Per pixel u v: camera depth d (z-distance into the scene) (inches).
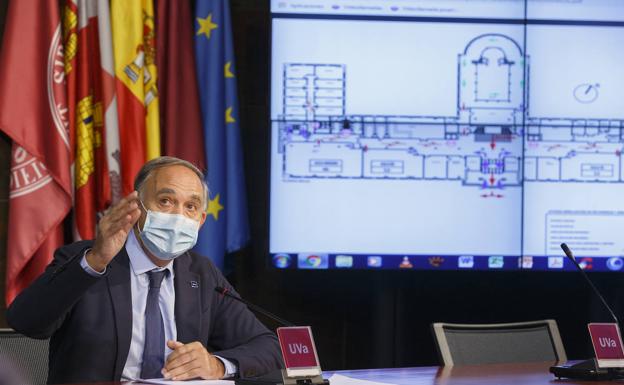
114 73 184.5
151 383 88.3
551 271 197.0
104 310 99.2
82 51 185.5
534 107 196.4
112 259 101.6
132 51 185.2
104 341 98.2
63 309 92.9
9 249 178.7
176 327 103.0
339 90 193.0
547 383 94.8
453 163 194.4
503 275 209.2
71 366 97.7
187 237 100.5
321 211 191.8
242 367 97.7
